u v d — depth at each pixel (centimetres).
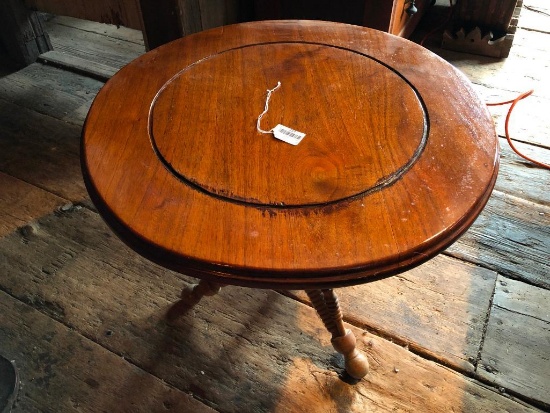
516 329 115
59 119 179
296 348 114
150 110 86
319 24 108
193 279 129
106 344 116
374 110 84
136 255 134
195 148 78
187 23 158
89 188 74
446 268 128
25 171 158
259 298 123
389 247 63
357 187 71
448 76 91
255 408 105
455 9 206
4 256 134
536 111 176
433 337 114
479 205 70
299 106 86
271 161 75
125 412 105
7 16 192
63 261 133
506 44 201
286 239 64
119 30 228
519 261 129
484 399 104
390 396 105
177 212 68
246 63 97
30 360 113
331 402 105
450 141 77
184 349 114
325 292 90
